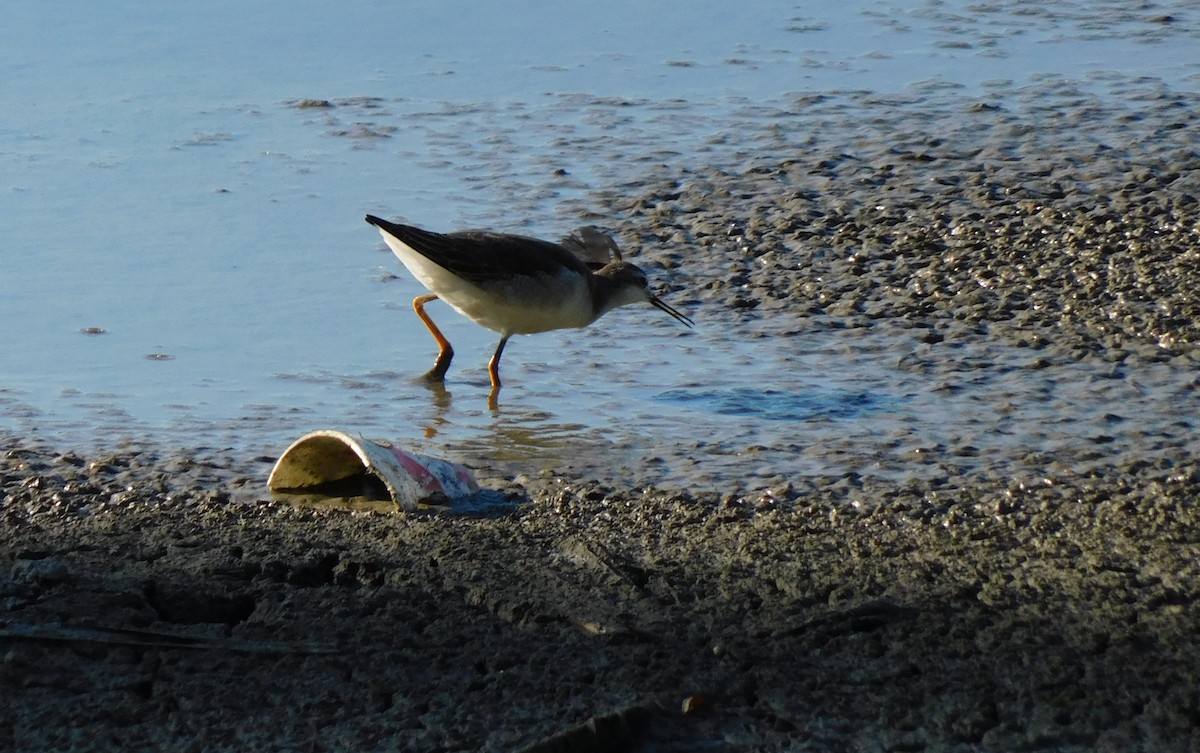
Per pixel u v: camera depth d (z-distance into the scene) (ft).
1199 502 34.06
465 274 44.19
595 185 61.31
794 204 58.49
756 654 27.30
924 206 57.62
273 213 58.90
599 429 40.96
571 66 78.28
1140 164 60.70
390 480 34.94
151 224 57.77
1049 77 73.92
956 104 70.13
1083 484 35.63
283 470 36.68
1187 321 46.21
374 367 46.34
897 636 27.71
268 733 25.26
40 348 46.93
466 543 32.96
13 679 26.63
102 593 29.68
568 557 32.14
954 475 36.60
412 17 87.71
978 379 43.29
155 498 36.19
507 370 46.32
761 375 44.75
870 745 24.56
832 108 70.23
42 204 59.67
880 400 42.19
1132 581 29.81
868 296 50.26
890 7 88.99
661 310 50.52
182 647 27.73
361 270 53.98
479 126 69.05
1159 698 25.30
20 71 77.71
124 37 83.82
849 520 34.17
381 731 25.25
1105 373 43.09
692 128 68.08
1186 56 76.95
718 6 89.66
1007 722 24.95
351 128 68.90
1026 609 28.68
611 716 24.89
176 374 45.21
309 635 28.32
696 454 38.81
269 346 47.67
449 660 27.37
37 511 35.32
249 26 86.12
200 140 67.46
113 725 25.50
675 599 29.81
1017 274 50.93
